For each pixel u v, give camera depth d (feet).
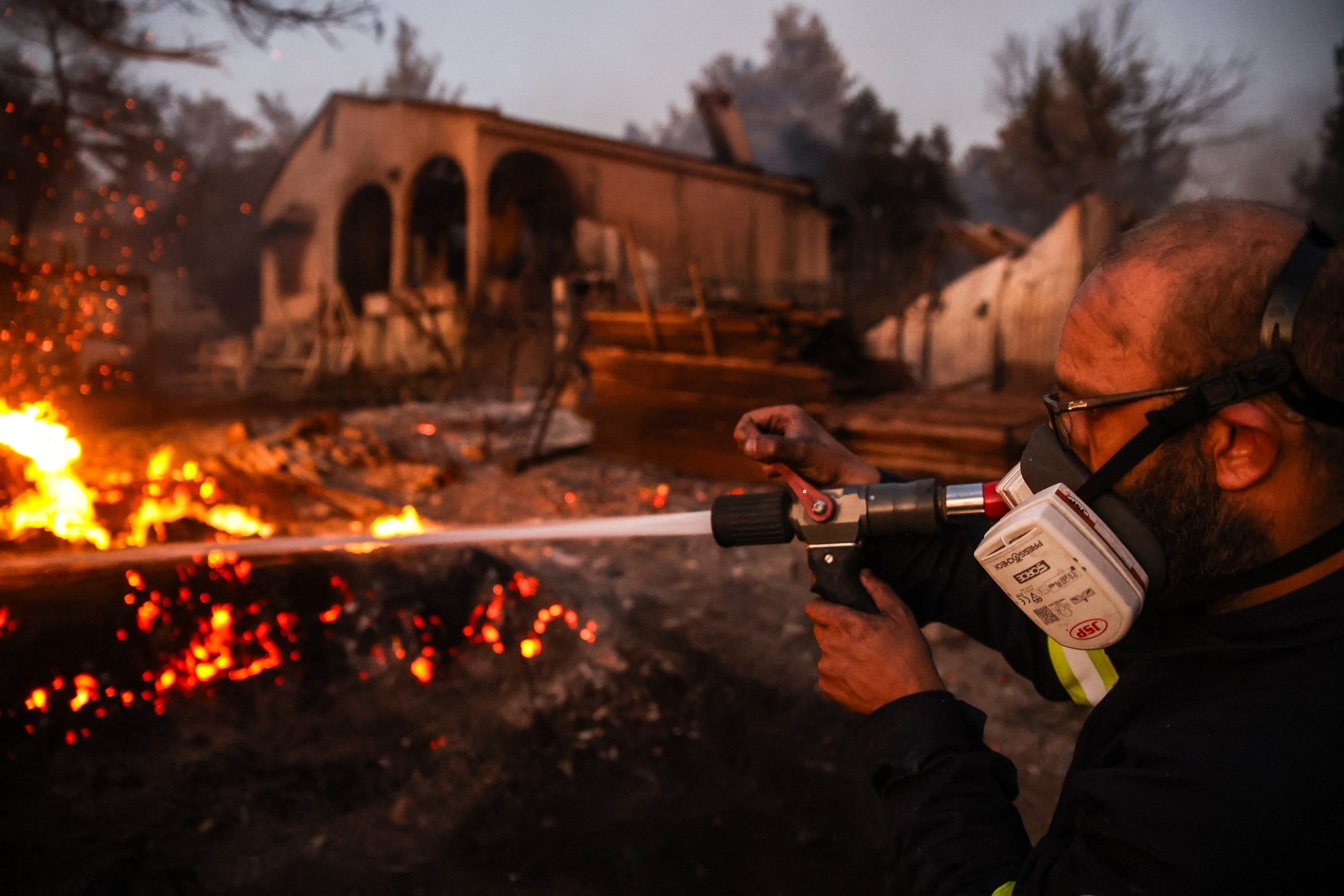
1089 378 2.69
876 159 107.86
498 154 62.23
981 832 2.93
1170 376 2.50
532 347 58.59
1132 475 2.60
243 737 8.83
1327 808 2.15
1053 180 100.12
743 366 24.35
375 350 68.18
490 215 70.54
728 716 10.07
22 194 48.47
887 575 4.07
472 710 9.73
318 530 18.43
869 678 3.40
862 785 8.72
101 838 7.24
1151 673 2.76
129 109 50.90
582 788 8.50
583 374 45.37
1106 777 2.55
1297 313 2.28
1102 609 2.52
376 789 8.26
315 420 29.91
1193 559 2.55
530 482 25.36
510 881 7.15
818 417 21.98
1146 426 2.54
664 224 67.82
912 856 3.00
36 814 7.42
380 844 7.50
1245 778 2.23
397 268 69.56
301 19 21.80
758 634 12.87
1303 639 2.43
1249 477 2.40
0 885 6.61
